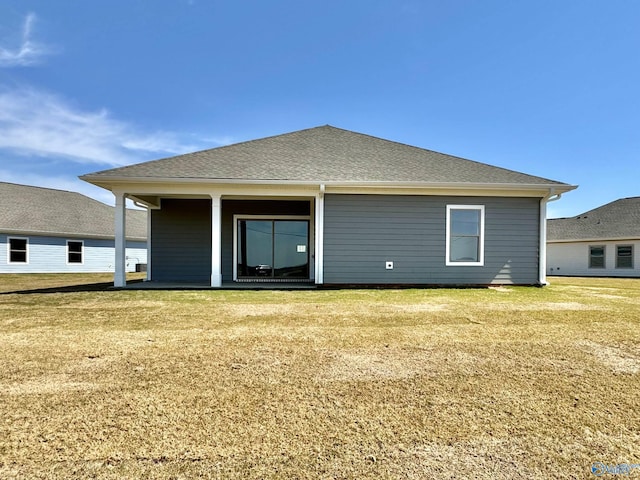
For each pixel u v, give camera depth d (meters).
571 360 3.54
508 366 3.37
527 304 6.89
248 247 11.78
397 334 4.53
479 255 9.97
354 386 2.88
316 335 4.47
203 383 2.92
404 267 9.87
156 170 9.73
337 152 11.63
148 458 1.92
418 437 2.14
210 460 1.90
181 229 11.73
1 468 1.82
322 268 9.78
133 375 3.09
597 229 21.11
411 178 9.89
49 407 2.48
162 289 9.30
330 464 1.87
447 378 3.06
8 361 3.44
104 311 6.10
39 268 17.80
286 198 10.98
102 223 20.75
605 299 7.68
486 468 1.85
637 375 3.14
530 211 10.02
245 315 5.76
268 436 2.14
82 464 1.86
